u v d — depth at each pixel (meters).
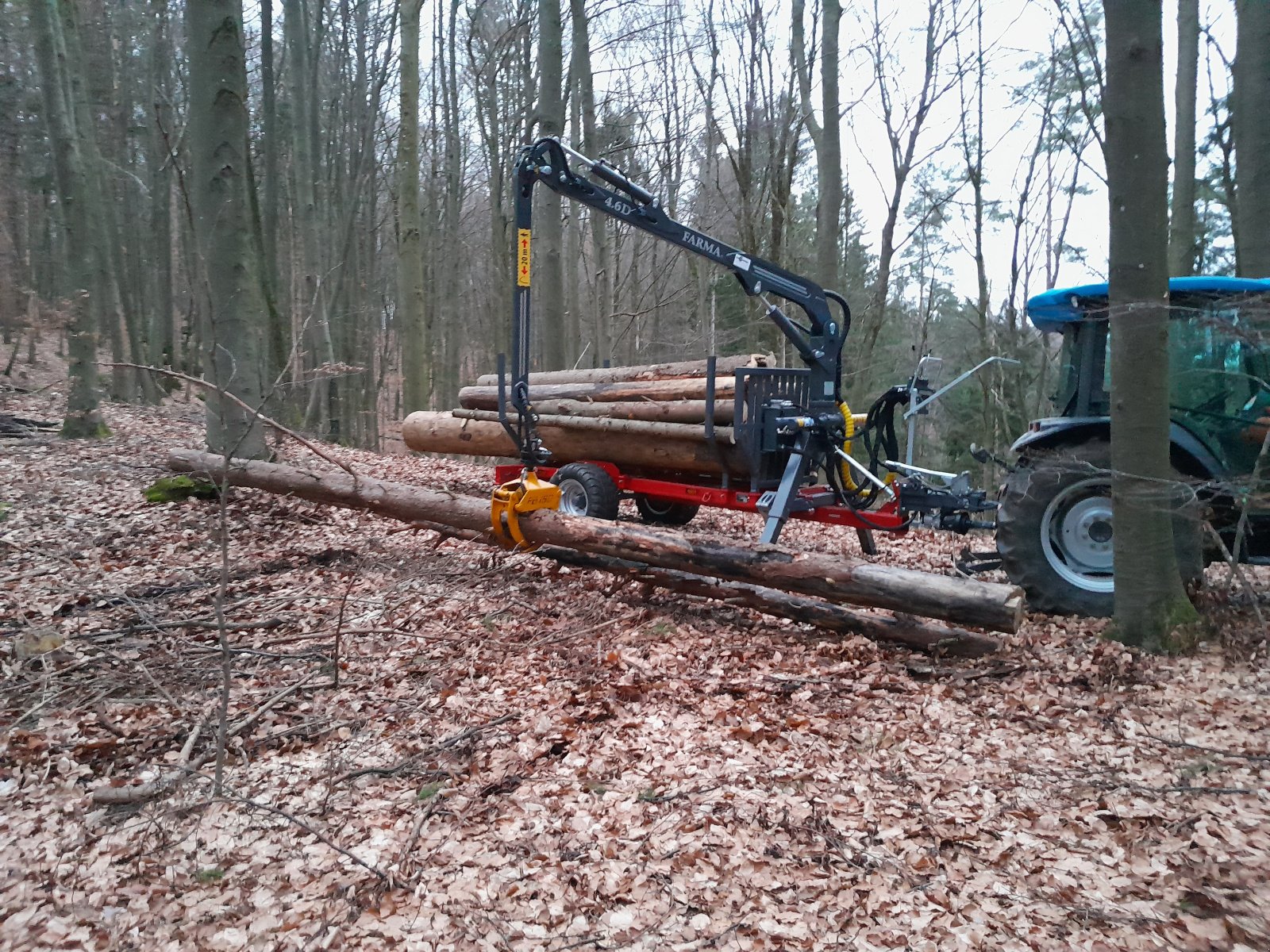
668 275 21.30
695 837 3.17
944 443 18.83
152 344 23.17
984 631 5.09
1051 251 17.02
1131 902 2.70
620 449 8.02
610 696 4.38
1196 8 10.63
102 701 4.27
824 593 5.05
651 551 5.68
